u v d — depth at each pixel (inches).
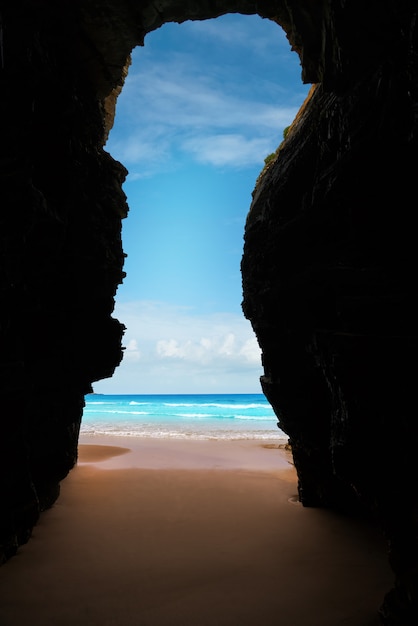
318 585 317.4
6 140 306.0
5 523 343.0
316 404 420.2
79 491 581.6
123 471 720.3
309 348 385.1
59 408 472.1
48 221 380.2
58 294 438.3
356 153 305.0
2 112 301.6
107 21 426.9
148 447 1034.7
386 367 263.1
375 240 299.7
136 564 354.6
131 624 266.1
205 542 404.5
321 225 368.5
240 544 399.9
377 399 267.4
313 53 381.7
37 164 372.8
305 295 386.6
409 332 256.5
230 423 1903.3
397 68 269.9
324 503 503.2
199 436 1332.4
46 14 377.1
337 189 331.0
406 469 244.8
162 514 490.0
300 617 273.7
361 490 284.8
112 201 528.1
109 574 335.3
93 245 482.9
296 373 441.1
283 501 542.9
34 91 336.2
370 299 282.2
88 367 507.2
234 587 314.8
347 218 329.1
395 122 270.1
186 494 577.6
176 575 334.3
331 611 280.4
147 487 613.6
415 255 263.4
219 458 873.5
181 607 286.2
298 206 422.6
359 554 374.3
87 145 482.0
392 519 253.0
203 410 2979.8
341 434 299.4
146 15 439.8
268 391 510.6
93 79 494.3
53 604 288.8
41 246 387.2
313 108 428.1
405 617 227.1
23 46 326.3
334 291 339.0
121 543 400.8
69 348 468.8
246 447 1043.9
